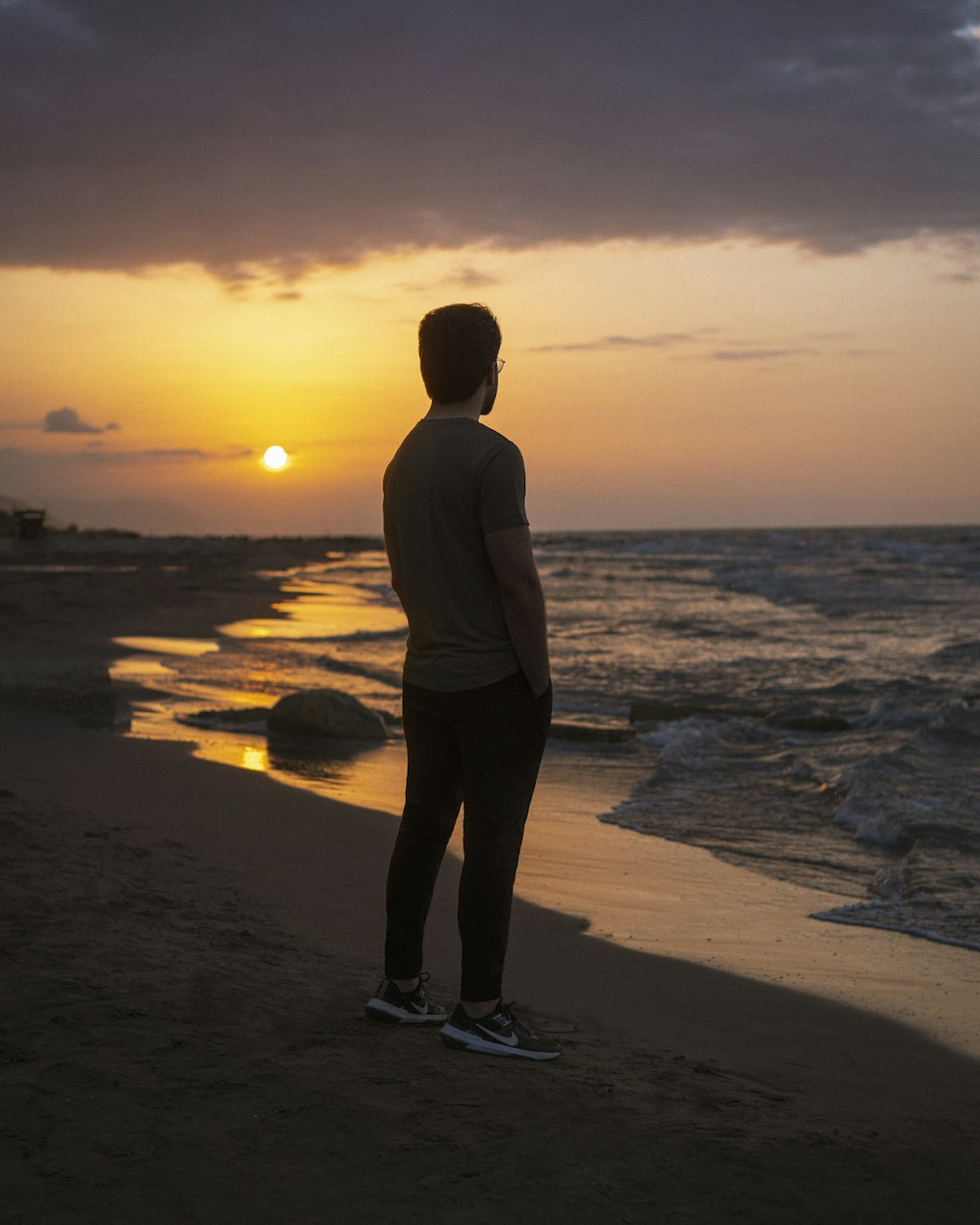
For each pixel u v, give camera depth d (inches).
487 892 116.3
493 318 114.8
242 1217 77.3
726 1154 90.5
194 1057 106.7
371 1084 102.3
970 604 1241.4
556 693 593.6
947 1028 157.5
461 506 110.7
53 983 125.6
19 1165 83.1
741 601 1315.2
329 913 191.8
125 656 655.1
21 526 2321.6
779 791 349.1
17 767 306.8
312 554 2792.8
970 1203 85.7
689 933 206.4
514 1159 87.2
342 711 436.5
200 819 264.7
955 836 280.4
